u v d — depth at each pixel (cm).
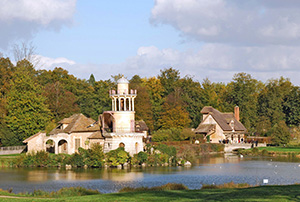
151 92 15225
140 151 8869
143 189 4991
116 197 3941
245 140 13600
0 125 9956
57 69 15300
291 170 7794
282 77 19738
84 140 9494
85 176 7006
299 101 16550
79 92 14562
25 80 10206
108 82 15525
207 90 16788
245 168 8100
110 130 9331
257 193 3869
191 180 6531
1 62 12912
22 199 3912
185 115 13362
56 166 8375
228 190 4228
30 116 10062
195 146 11306
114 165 8294
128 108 10112
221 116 14175
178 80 16750
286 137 12725
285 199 3550
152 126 13088
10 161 8500
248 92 16550
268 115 16862
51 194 4722
